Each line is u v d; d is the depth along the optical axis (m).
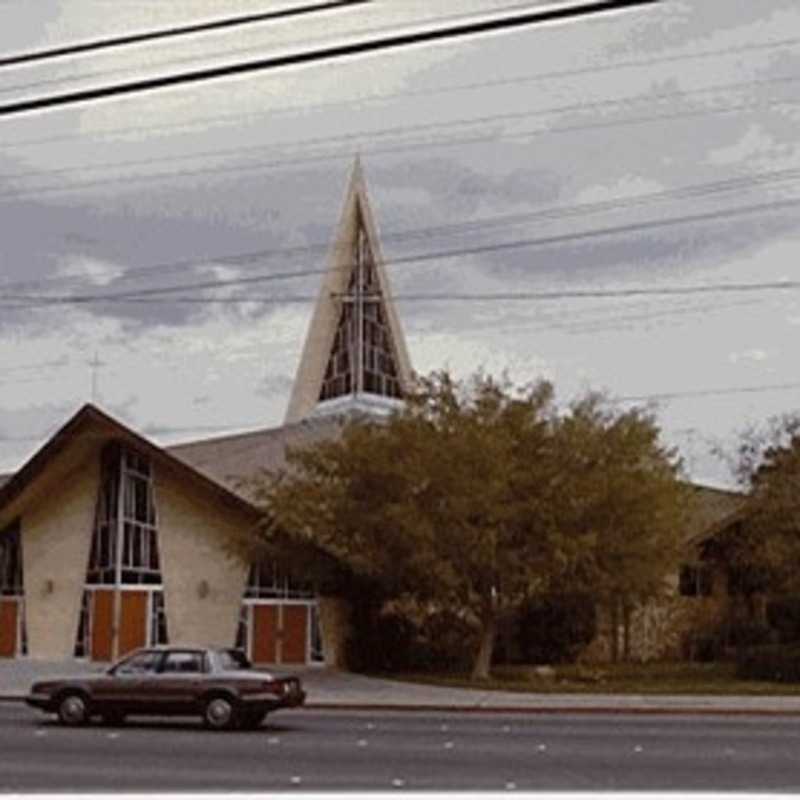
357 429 47.03
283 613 53.03
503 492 43.25
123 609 53.97
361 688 42.25
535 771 20.86
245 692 27.56
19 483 53.91
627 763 22.00
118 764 21.59
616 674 48.19
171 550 53.62
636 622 55.34
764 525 49.41
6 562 56.44
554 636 52.88
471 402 45.50
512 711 35.06
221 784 19.02
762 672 45.91
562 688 42.31
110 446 54.50
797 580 48.94
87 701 28.34
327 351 82.69
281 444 63.19
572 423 44.91
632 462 44.81
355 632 51.84
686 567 54.00
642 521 44.41
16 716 30.78
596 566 44.03
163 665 28.23
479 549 43.25
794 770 21.06
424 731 27.83
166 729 27.75
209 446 63.06
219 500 51.97
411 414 45.78
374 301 83.62
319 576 50.22
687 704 36.31
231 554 52.53
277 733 27.16
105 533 54.91
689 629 55.59
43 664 52.28
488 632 46.22
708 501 57.28
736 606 55.31
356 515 45.44
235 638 52.84
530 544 43.88
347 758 22.61
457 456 43.59
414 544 43.78
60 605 55.06
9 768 20.92
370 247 84.44
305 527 47.81
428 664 50.84
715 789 18.59
